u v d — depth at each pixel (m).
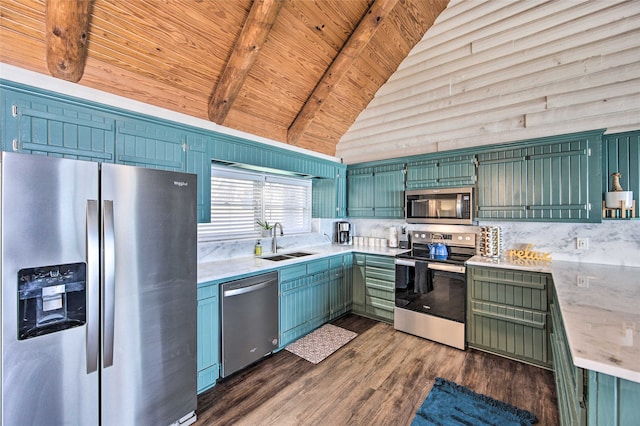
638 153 2.38
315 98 3.09
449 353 2.75
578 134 2.53
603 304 1.47
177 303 1.79
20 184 1.22
